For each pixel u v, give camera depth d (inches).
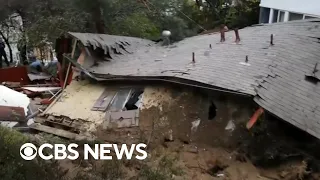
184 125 377.4
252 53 391.9
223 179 319.0
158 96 397.1
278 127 342.3
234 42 440.5
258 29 480.4
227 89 331.3
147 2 754.2
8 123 406.9
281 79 346.0
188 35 677.9
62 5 725.3
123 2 737.0
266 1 767.1
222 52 414.9
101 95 434.9
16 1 778.8
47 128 409.4
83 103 431.5
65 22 704.4
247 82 335.0
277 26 467.8
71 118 414.6
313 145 337.7
